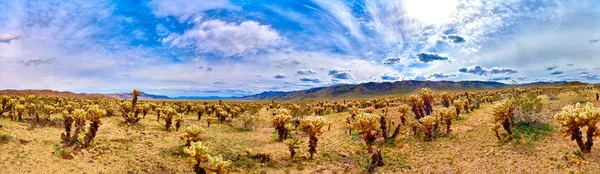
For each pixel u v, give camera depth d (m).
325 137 27.69
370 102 57.53
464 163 17.05
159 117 32.94
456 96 54.94
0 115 25.92
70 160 15.55
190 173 16.17
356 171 17.84
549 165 14.52
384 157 20.19
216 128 31.95
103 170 14.92
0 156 14.66
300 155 20.95
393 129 28.16
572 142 16.86
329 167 18.48
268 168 18.16
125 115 28.98
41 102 37.31
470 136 22.08
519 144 18.27
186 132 20.14
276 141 25.78
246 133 30.02
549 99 35.03
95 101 58.38
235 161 18.89
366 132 20.95
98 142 18.86
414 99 30.41
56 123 24.41
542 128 20.28
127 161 16.42
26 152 15.66
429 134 22.89
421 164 18.09
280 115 25.84
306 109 48.12
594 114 14.05
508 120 19.75
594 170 13.01
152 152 18.59
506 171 14.84
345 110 51.22
